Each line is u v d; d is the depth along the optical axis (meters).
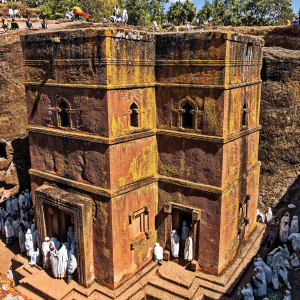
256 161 14.68
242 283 11.91
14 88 19.33
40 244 12.80
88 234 11.28
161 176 12.46
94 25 25.52
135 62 10.74
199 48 10.48
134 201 11.60
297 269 14.05
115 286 11.30
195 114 11.09
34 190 13.36
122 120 10.66
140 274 12.12
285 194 18.19
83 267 11.33
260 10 35.88
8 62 19.14
